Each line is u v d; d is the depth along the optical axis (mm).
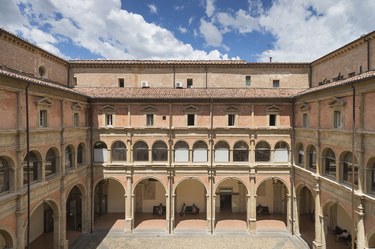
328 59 31406
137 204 38188
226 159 32219
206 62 35812
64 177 25656
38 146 21781
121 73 35812
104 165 31703
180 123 31953
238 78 36000
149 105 31766
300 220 35188
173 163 31812
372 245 18906
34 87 21094
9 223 18359
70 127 27078
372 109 18688
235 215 36906
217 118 31938
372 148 18578
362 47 25375
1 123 17781
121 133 31844
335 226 31438
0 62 22516
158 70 36000
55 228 25219
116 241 28875
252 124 31828
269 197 38250
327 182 24000
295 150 31469
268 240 29234
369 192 19188
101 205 37469
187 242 28672
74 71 35656
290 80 35812
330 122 24016
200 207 38219
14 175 18938
